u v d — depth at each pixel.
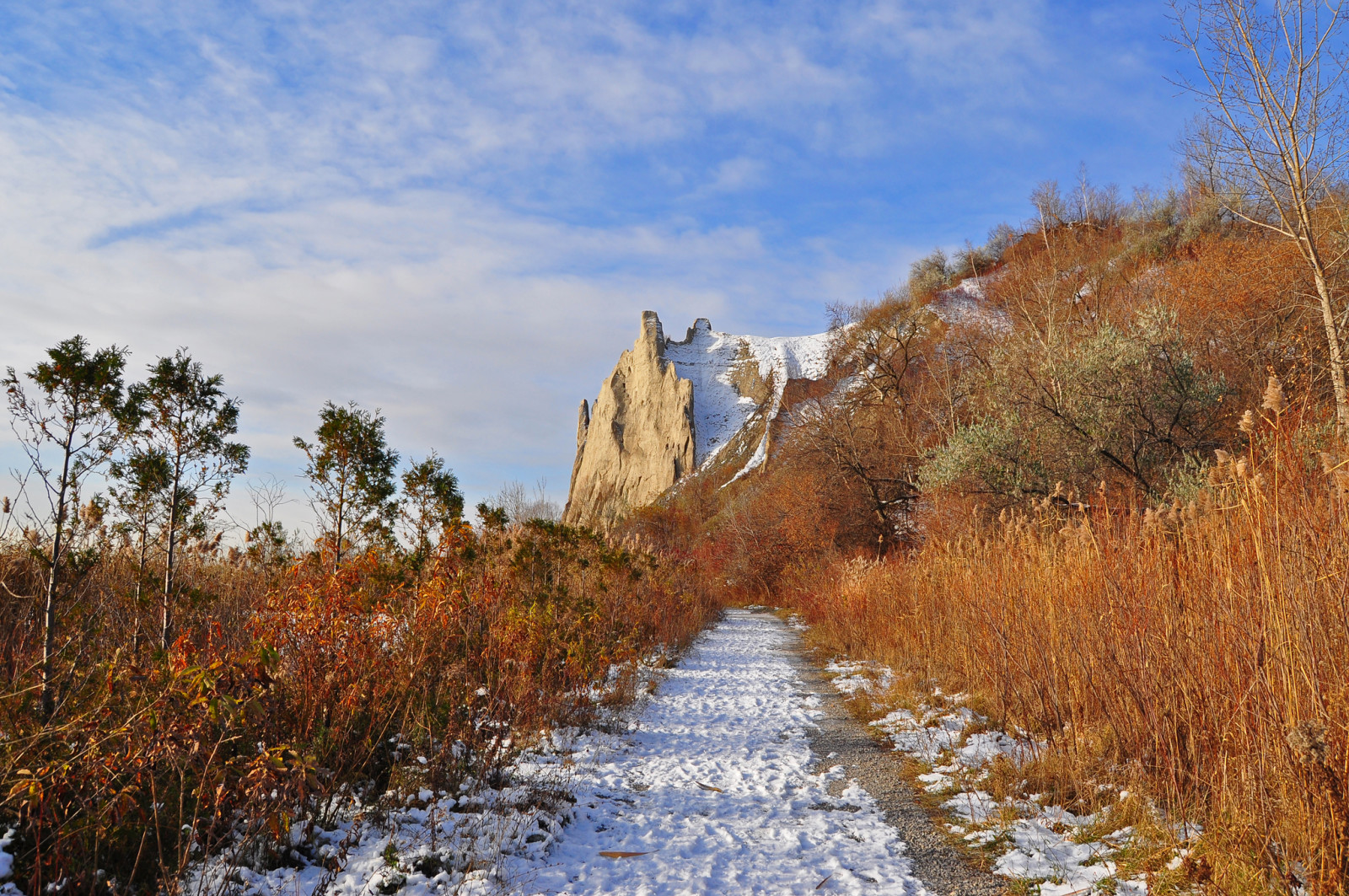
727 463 63.06
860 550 24.62
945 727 7.23
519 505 17.05
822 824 4.91
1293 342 13.41
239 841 3.75
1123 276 29.33
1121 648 5.32
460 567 7.59
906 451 27.41
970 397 21.98
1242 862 3.37
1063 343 16.31
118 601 5.78
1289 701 3.67
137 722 3.36
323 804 4.35
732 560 35.47
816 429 29.77
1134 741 5.00
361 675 5.11
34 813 3.15
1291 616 3.89
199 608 5.91
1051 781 5.18
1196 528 5.45
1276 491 4.45
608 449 77.75
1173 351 13.23
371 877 3.62
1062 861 3.96
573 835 4.64
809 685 10.90
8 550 5.54
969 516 14.30
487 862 3.93
